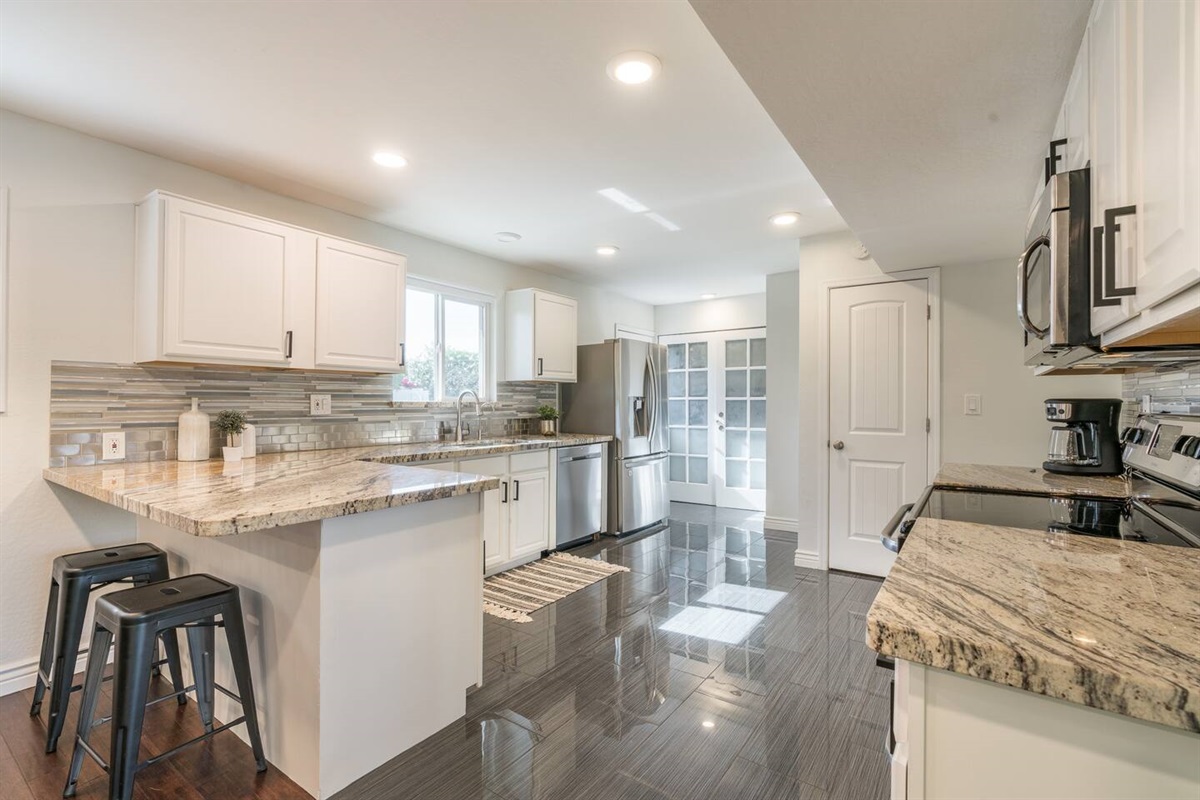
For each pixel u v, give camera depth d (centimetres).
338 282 299
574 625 281
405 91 204
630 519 477
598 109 216
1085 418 226
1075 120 133
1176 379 182
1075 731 62
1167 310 80
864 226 263
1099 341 112
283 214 304
